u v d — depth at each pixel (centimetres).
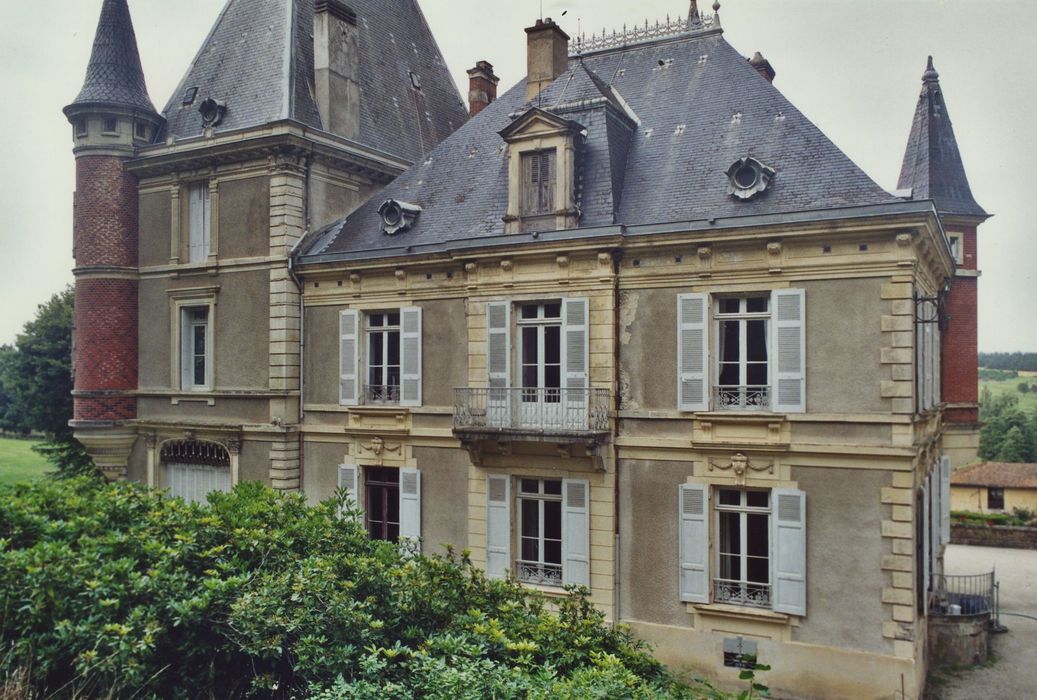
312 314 1994
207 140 2080
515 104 2086
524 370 1720
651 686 906
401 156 2406
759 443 1444
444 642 841
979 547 3094
